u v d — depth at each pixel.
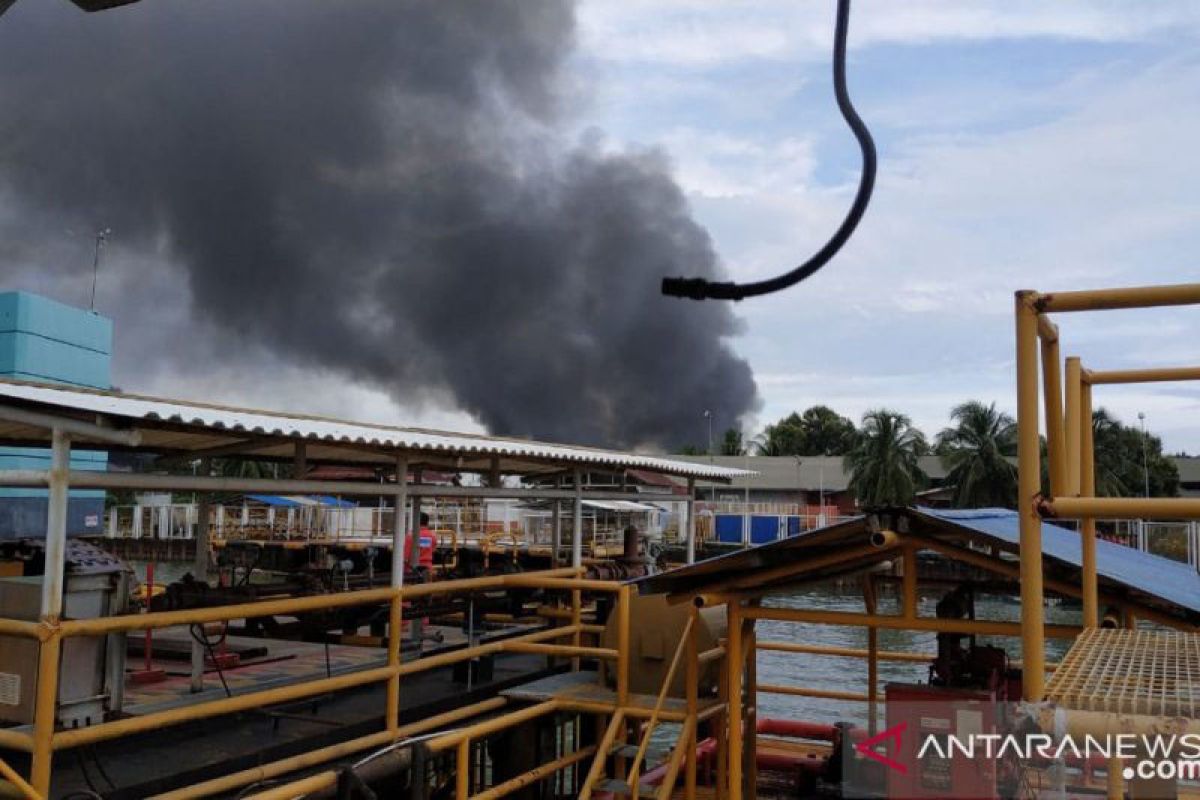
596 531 26.52
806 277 2.39
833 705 14.92
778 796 7.39
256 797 4.29
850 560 5.10
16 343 25.20
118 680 5.30
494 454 7.31
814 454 103.81
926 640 22.67
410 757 5.23
